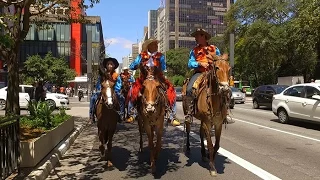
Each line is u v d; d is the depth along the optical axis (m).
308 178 6.93
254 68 49.41
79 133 13.89
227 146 10.45
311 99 14.48
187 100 8.16
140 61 8.02
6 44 6.29
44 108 11.25
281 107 16.27
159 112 7.33
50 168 7.96
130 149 10.43
